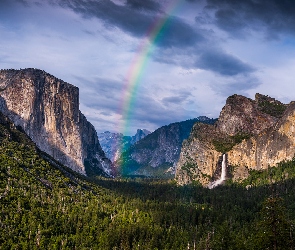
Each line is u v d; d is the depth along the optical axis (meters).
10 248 194.62
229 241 158.12
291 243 117.38
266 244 119.19
